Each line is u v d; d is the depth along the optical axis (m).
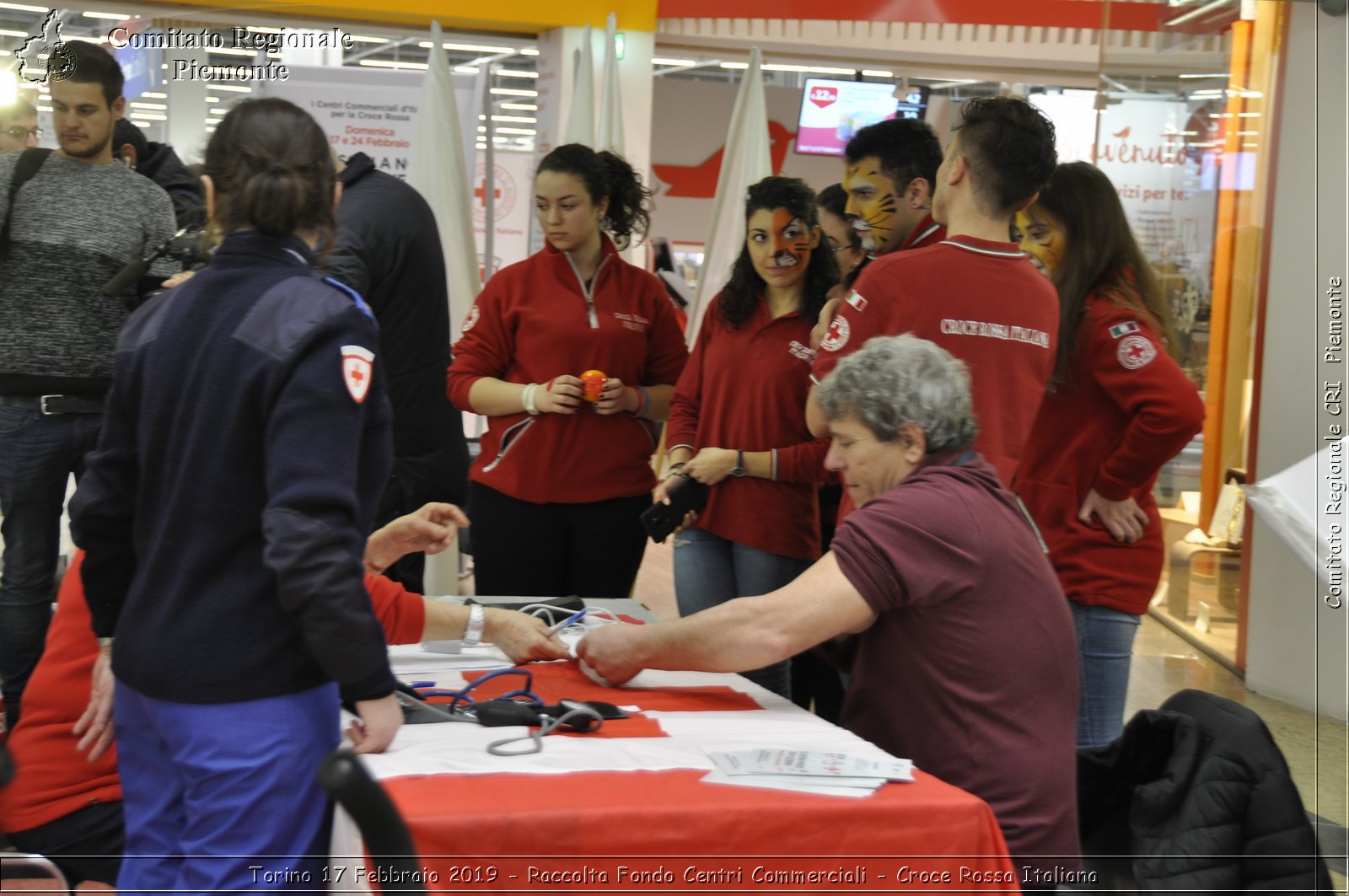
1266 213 4.79
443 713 1.82
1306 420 4.61
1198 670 5.11
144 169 3.86
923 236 3.01
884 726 1.87
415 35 5.99
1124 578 2.55
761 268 3.06
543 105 6.23
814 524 3.18
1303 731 4.20
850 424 1.92
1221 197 5.26
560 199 3.32
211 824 1.52
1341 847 2.83
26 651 3.23
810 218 3.05
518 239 7.74
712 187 9.78
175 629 1.51
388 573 3.52
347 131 5.00
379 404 1.60
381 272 3.28
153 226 3.34
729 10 6.39
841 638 2.26
